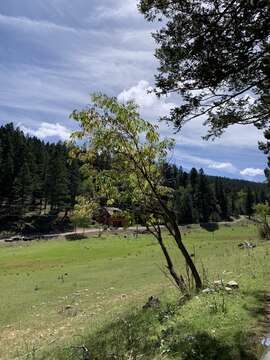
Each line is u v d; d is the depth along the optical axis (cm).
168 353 834
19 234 11706
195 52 1083
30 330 2367
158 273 4009
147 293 2662
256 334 893
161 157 1648
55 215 13125
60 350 1384
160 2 1066
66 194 12912
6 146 12925
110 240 8969
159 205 1661
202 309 1119
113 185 1616
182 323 1023
